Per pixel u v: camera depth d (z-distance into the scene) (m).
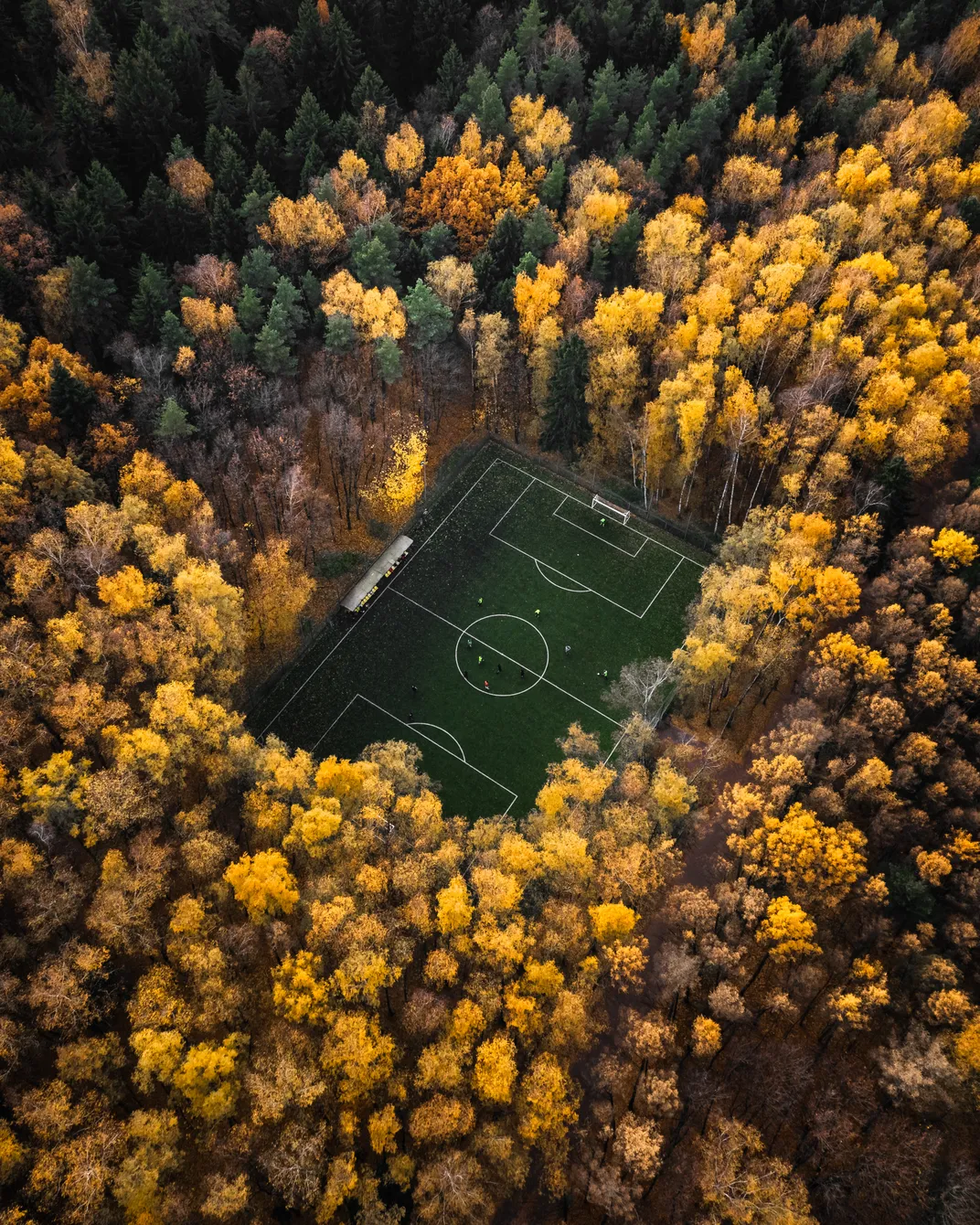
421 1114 60.00
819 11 159.38
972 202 123.81
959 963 71.38
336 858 70.50
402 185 126.88
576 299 112.38
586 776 76.38
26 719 75.75
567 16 149.88
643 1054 63.66
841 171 124.50
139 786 72.12
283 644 98.44
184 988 66.75
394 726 94.44
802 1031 73.31
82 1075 60.22
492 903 67.19
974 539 91.62
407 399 118.62
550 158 131.38
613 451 113.31
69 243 104.62
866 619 87.50
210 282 105.50
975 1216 59.41
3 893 67.25
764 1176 61.12
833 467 96.31
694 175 132.50
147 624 81.44
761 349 111.31
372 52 139.25
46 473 85.25
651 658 98.56
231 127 125.81
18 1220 55.03
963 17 156.62
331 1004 63.16
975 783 76.00
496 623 103.06
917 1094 62.47
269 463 100.88
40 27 124.31
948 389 100.25
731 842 75.00
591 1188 60.94
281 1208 62.44
